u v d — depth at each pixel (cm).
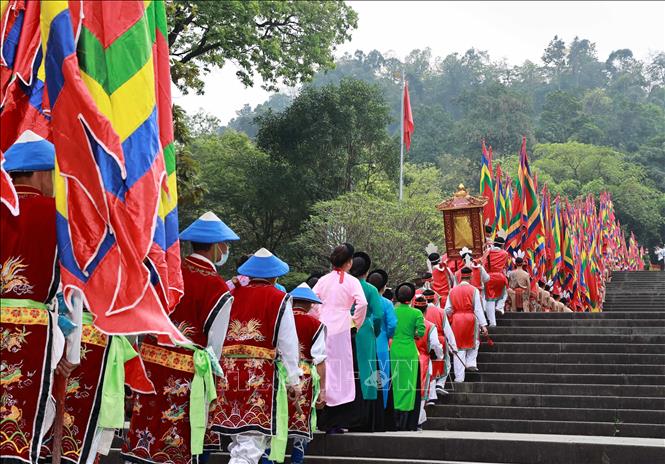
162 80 538
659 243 7100
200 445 607
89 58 479
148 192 477
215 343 627
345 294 939
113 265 461
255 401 703
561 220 2777
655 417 1127
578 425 1117
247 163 4119
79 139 454
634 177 7381
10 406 451
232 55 2892
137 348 560
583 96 11612
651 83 13525
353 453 935
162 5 541
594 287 3030
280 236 4162
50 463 505
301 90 4162
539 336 1560
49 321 464
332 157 4088
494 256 1712
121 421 517
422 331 1066
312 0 3066
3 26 488
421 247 3225
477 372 1400
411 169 5981
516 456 904
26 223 465
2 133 517
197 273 637
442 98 14100
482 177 2456
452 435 962
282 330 707
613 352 1459
